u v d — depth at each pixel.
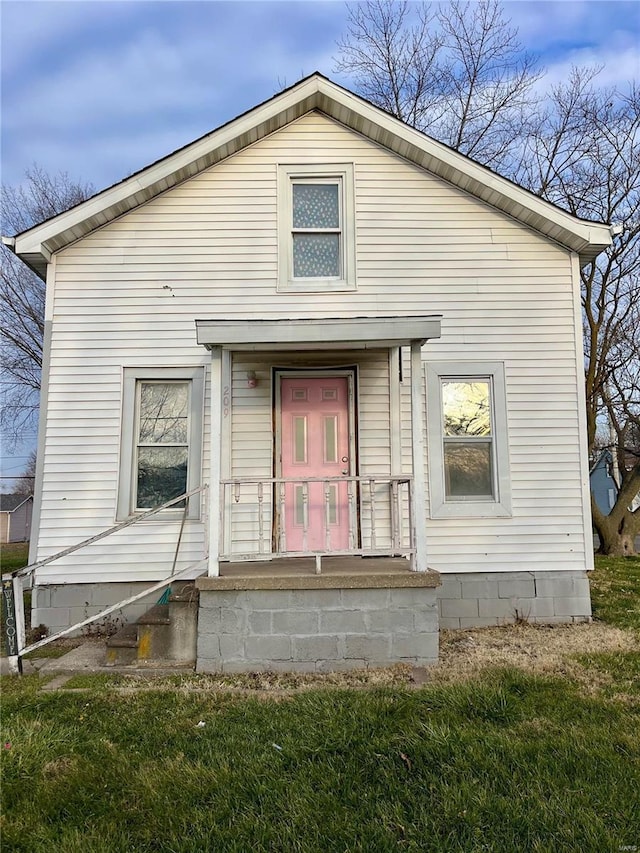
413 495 5.27
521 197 6.89
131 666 5.11
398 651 4.93
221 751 3.33
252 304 6.91
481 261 7.09
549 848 2.42
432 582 4.95
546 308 7.07
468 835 2.54
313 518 6.88
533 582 6.73
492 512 6.79
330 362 7.04
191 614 5.30
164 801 2.84
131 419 6.74
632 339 16.42
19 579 5.15
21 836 2.61
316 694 4.13
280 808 2.75
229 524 6.67
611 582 9.99
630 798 2.78
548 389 6.99
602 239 6.90
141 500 6.73
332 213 7.20
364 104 6.88
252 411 6.92
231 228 7.01
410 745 3.30
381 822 2.63
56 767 3.22
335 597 4.97
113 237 6.94
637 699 4.05
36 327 20.44
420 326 5.22
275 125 7.11
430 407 6.90
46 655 5.60
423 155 7.01
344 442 6.97
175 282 6.92
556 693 4.13
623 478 17.64
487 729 3.53
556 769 3.04
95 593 6.48
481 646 5.64
